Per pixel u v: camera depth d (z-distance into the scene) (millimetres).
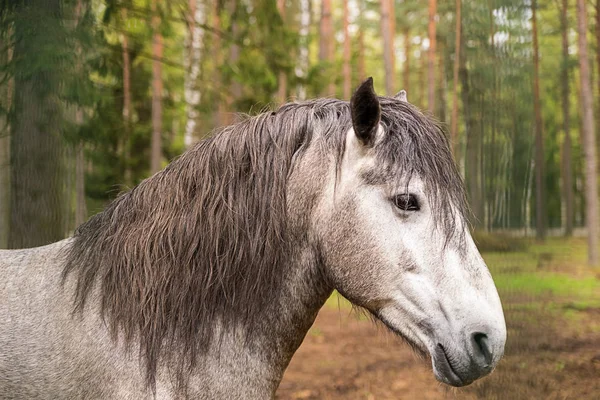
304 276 1984
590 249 11844
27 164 4285
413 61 22984
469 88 4621
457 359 1715
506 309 3941
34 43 3879
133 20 5656
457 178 1872
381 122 1876
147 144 11227
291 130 1985
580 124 20000
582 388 3980
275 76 6438
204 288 1924
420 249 1775
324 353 5922
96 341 1905
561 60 14961
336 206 1868
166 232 1976
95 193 7391
